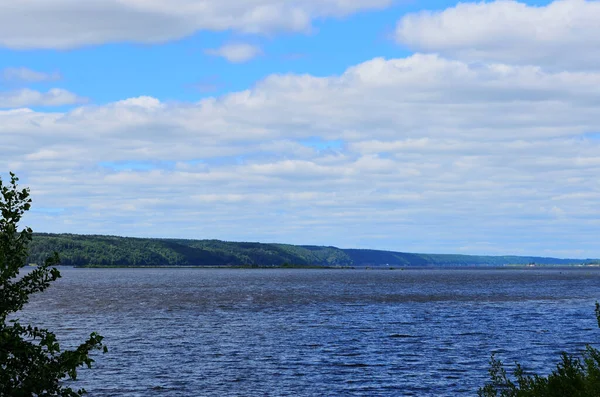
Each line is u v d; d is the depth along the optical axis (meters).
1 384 9.42
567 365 17.33
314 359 43.38
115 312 79.69
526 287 155.50
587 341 52.41
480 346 49.50
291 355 44.97
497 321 68.62
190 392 33.31
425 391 33.78
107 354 45.09
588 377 16.53
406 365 41.22
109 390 33.59
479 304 94.62
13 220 10.22
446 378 37.12
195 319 70.62
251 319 70.50
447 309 85.06
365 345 49.84
